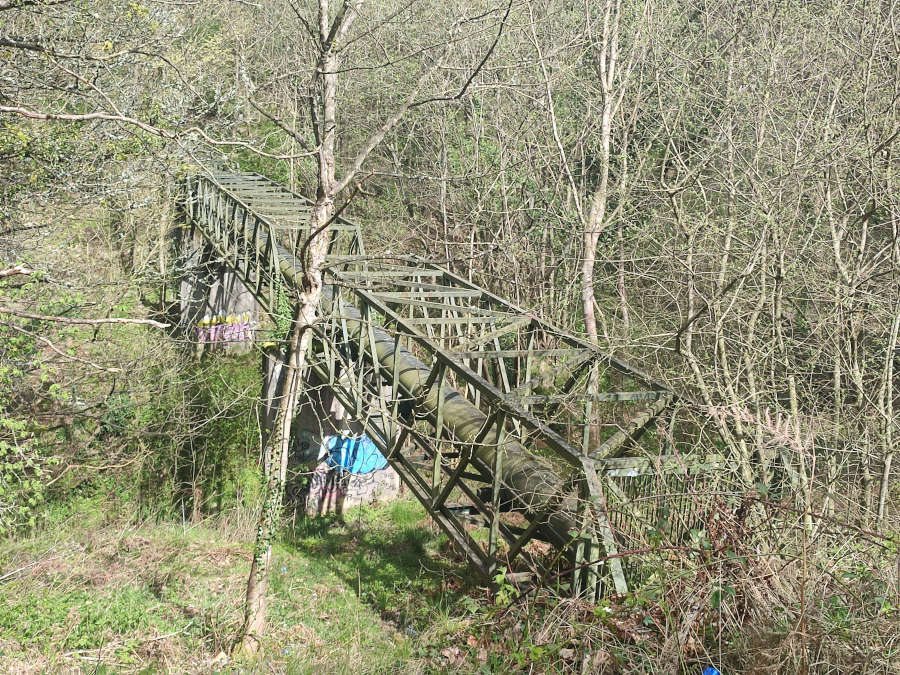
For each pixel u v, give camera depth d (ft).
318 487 51.98
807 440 25.75
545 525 27.04
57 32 29.40
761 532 20.59
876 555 20.26
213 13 43.42
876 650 16.60
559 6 58.03
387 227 69.15
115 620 31.30
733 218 42.29
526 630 21.58
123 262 61.57
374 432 36.09
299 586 38.78
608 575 22.11
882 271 38.60
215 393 57.62
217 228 59.88
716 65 48.78
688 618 18.62
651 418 28.58
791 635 16.79
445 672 25.26
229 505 52.85
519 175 59.72
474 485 48.06
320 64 30.48
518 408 26.94
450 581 39.65
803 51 44.11
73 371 46.52
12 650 27.68
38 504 47.42
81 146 37.11
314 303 32.22
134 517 50.26
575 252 55.47
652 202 50.93
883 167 37.04
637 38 48.34
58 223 41.24
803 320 43.24
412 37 49.57
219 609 34.24
